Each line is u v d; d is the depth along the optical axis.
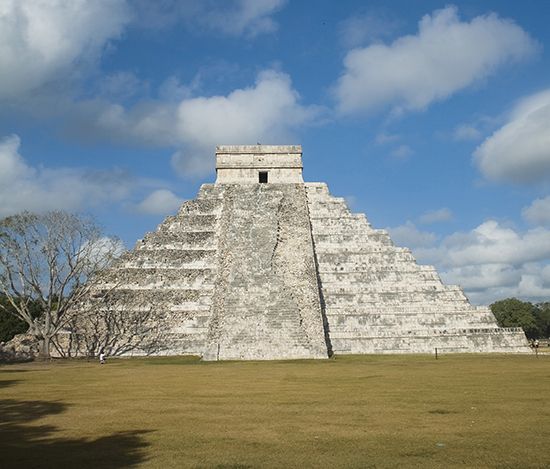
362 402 18.31
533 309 124.88
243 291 44.00
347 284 50.47
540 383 22.84
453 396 19.39
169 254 52.34
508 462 10.66
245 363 36.25
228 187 56.53
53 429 14.39
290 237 50.41
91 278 47.22
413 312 48.56
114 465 10.77
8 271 43.81
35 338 47.28
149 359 42.19
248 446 12.24
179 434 13.57
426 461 10.81
